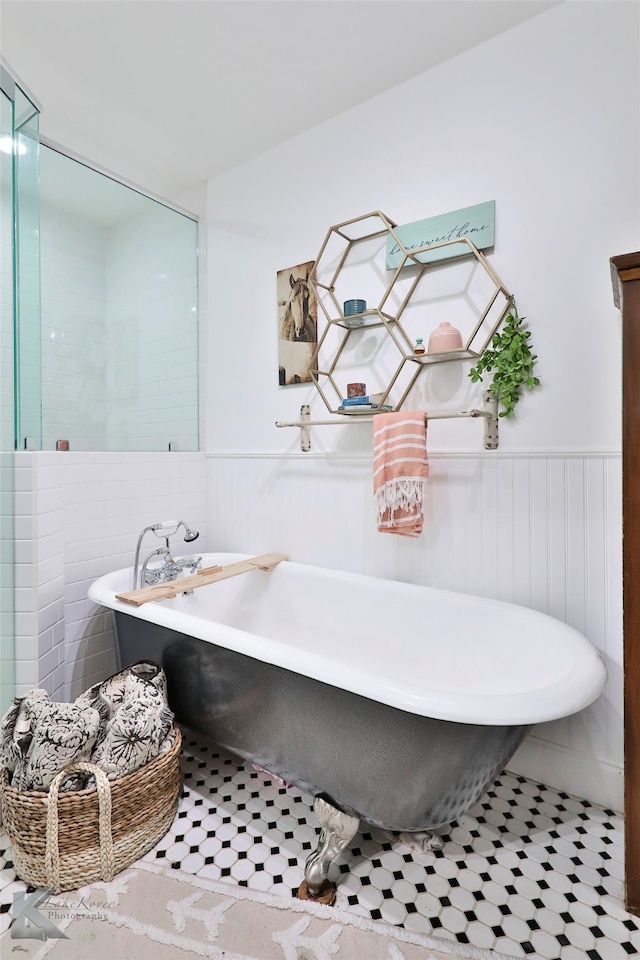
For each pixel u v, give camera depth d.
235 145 2.49
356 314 2.06
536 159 1.77
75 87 2.09
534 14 1.76
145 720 1.46
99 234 2.51
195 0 1.69
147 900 1.28
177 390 2.77
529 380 1.76
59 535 1.97
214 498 2.75
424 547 2.04
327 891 1.31
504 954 1.15
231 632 1.51
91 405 2.44
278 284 2.48
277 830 1.54
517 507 1.82
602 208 1.66
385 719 1.23
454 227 1.92
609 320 1.65
